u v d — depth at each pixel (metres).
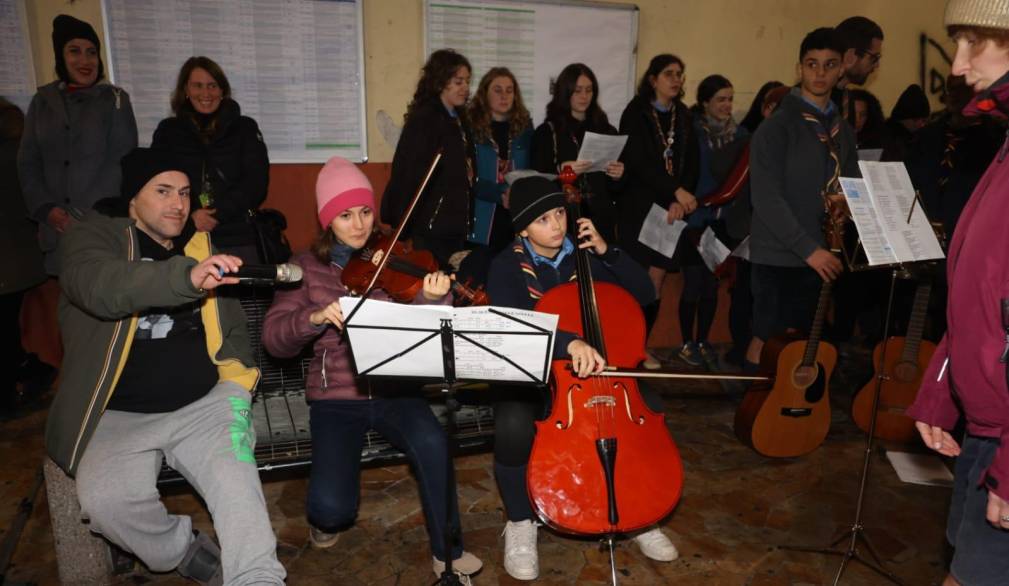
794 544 2.61
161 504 2.10
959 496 1.74
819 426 3.22
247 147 3.42
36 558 2.51
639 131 3.92
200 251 2.32
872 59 4.08
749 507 2.84
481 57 4.30
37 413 3.61
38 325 3.89
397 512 2.79
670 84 3.93
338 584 2.38
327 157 4.18
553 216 2.45
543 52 4.41
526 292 2.47
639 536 2.54
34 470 3.08
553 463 2.10
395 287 2.49
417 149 3.60
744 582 2.40
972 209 1.56
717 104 4.28
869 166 2.23
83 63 3.42
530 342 1.86
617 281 2.68
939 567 2.48
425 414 2.32
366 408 2.31
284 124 4.06
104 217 2.14
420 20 4.18
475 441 2.45
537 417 2.38
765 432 3.16
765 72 4.93
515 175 3.40
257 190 3.42
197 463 2.08
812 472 3.12
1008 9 1.36
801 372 3.13
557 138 3.88
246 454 2.12
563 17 4.39
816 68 3.15
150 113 3.83
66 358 2.10
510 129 4.00
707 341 4.65
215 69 3.38
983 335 1.48
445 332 1.84
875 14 4.99
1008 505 1.46
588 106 3.96
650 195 3.96
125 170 2.15
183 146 3.30
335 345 2.32
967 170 2.87
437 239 3.70
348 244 2.38
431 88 3.70
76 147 3.46
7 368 3.58
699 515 2.78
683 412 3.69
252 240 3.38
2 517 2.73
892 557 2.53
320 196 2.35
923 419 1.84
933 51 5.14
